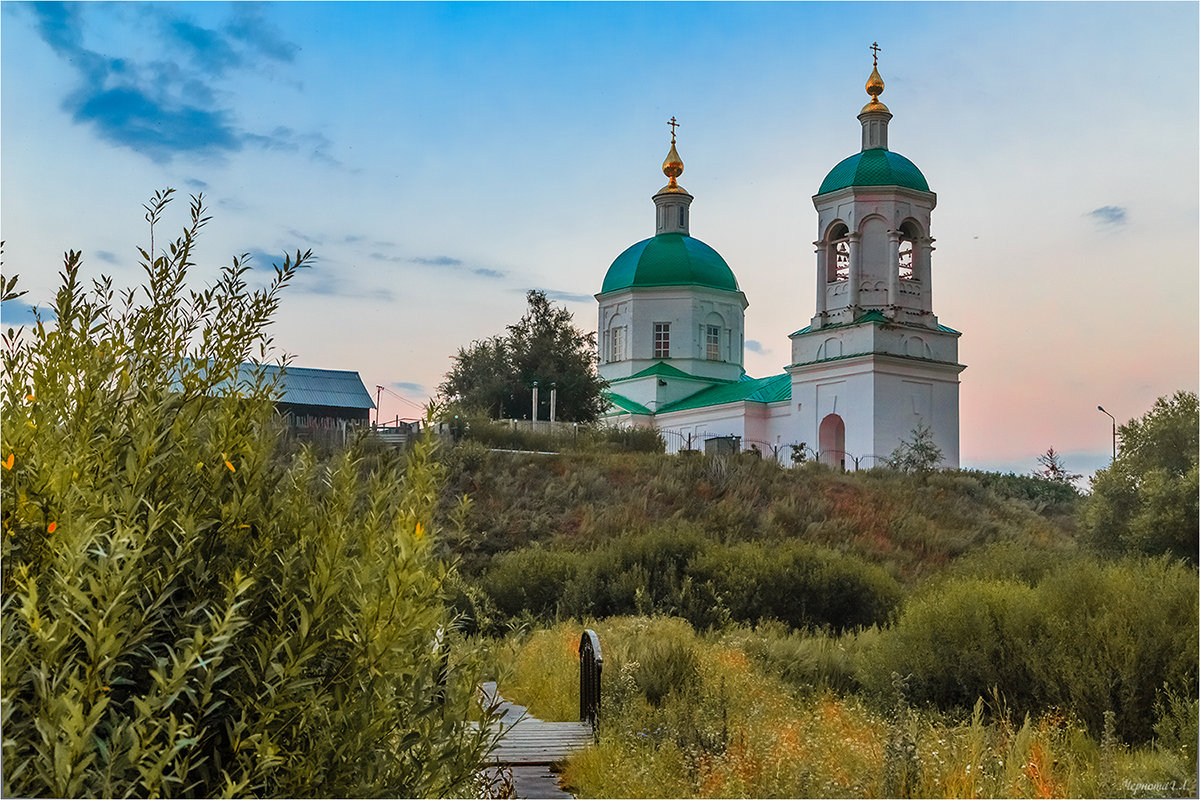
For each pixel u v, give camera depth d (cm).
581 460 3591
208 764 329
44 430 342
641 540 2275
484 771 512
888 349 5075
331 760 323
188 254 415
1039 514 3966
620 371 6438
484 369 5756
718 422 5728
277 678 322
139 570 315
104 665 283
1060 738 885
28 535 319
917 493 3775
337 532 349
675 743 820
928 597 1288
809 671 1298
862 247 5225
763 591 2005
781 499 3438
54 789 270
